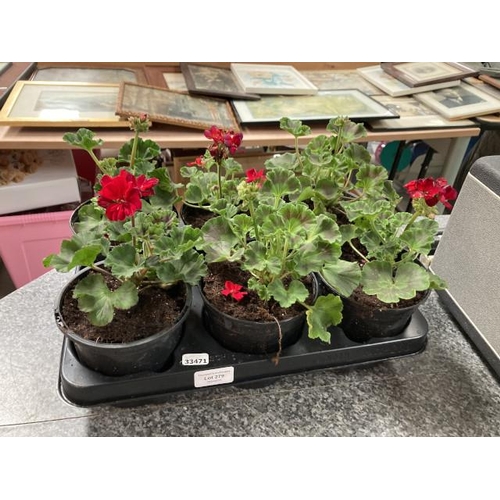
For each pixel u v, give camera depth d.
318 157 0.99
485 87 1.88
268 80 1.71
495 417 0.77
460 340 0.91
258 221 0.77
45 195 1.36
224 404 0.76
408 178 2.35
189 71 1.75
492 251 0.80
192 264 0.73
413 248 0.79
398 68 1.95
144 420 0.72
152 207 0.85
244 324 0.70
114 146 1.30
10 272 1.42
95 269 0.73
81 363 0.72
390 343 0.81
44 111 1.32
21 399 0.72
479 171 0.82
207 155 0.98
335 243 0.68
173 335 0.71
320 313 0.70
